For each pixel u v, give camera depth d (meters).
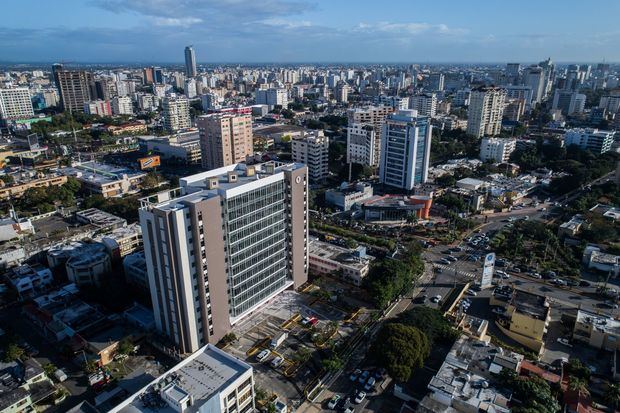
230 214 131.00
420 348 121.12
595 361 131.12
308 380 122.81
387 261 167.50
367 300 163.00
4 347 132.75
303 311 155.62
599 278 181.38
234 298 140.25
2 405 104.56
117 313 151.38
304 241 167.50
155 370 124.62
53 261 179.38
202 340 132.25
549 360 131.62
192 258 122.69
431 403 105.25
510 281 179.88
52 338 140.25
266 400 113.19
